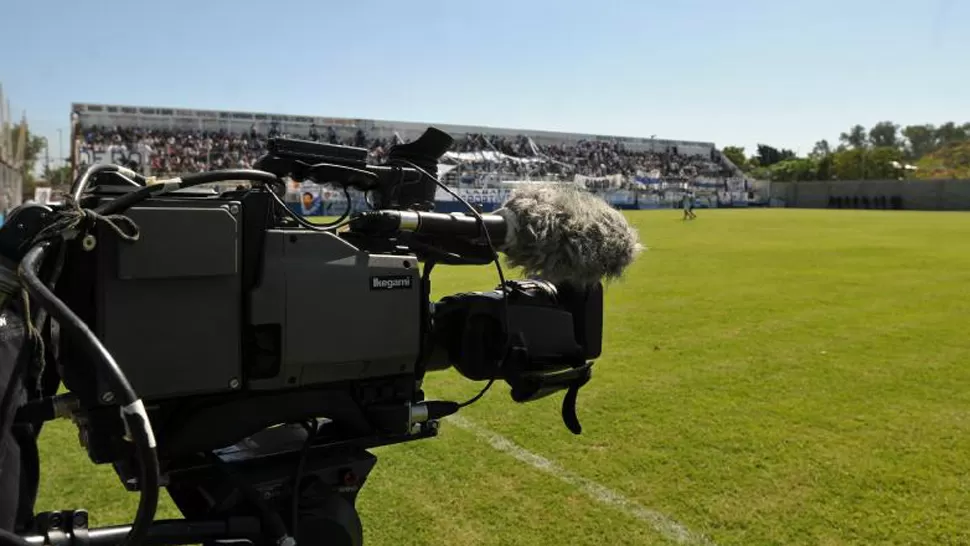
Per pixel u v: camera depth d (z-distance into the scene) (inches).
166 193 61.1
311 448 75.4
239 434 68.7
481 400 202.7
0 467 53.7
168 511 134.6
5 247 57.5
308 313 66.0
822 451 159.3
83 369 59.5
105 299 57.8
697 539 121.4
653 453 159.5
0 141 601.0
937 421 178.9
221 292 62.7
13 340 58.0
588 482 144.8
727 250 663.8
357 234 75.0
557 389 86.4
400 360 73.1
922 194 2026.3
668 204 1940.2
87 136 1354.6
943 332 287.7
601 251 81.6
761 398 199.3
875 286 421.4
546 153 1913.1
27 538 57.6
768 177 3102.9
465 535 123.6
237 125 1486.2
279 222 69.3
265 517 67.8
